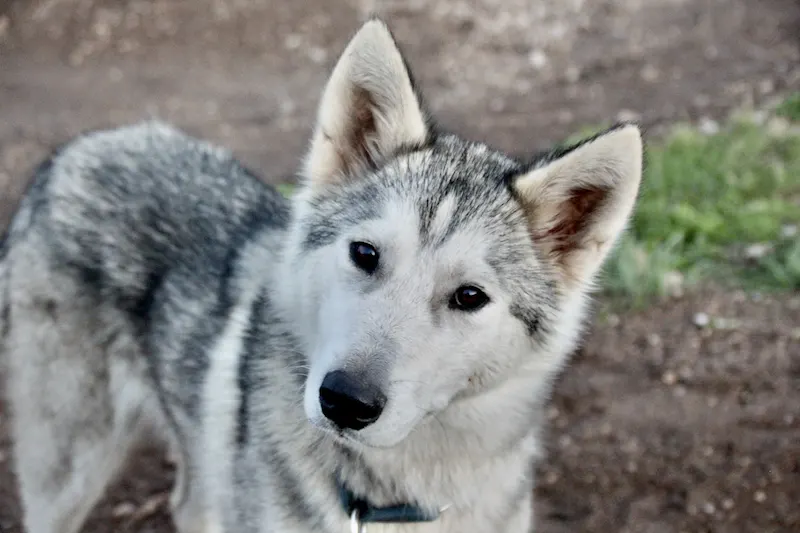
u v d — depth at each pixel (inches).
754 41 129.0
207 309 55.3
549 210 51.4
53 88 121.0
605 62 128.0
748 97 112.3
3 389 65.5
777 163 91.0
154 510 63.5
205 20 138.9
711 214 81.8
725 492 63.1
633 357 69.7
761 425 65.9
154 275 56.3
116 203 56.7
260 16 140.1
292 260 51.6
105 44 133.3
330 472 51.4
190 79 125.6
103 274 56.4
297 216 52.2
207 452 54.9
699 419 66.3
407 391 49.0
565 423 66.5
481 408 51.2
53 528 58.6
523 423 52.0
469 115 114.9
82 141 58.8
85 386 56.9
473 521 52.6
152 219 56.4
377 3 144.5
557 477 64.1
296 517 51.7
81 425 57.3
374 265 49.9
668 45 131.0
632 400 67.5
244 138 108.7
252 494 52.5
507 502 52.8
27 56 129.5
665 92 117.4
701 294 75.1
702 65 124.0
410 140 51.9
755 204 83.5
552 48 133.6
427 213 50.0
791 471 63.7
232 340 54.4
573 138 101.0
